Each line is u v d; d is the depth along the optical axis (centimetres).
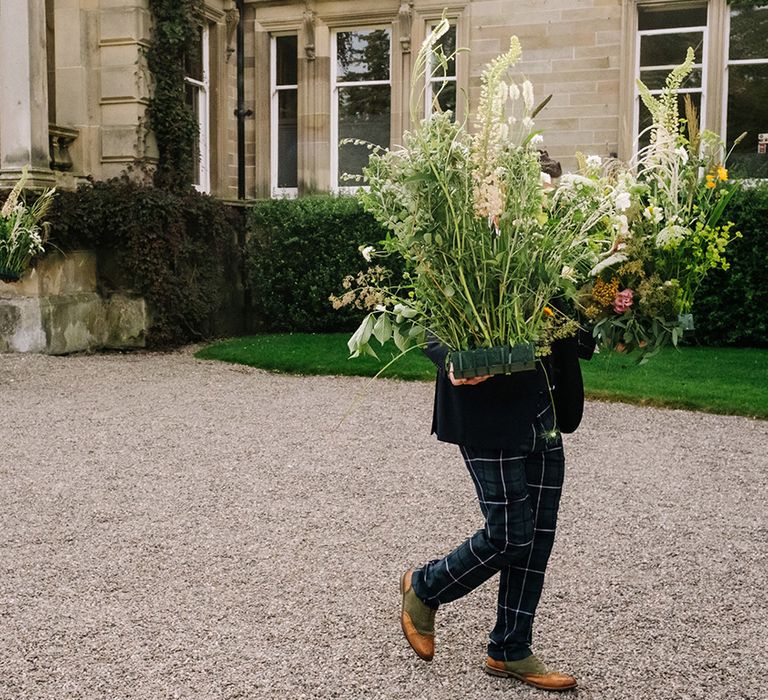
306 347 1112
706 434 656
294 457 588
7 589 362
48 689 279
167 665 295
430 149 254
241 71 1452
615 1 1279
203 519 456
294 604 347
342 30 1445
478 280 257
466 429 268
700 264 286
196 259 1225
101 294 1163
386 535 432
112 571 383
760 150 1272
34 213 978
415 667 295
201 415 728
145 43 1199
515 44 255
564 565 393
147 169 1200
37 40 1088
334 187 1470
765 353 1047
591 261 276
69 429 672
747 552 411
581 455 595
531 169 254
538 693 278
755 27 1271
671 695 277
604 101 1295
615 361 948
